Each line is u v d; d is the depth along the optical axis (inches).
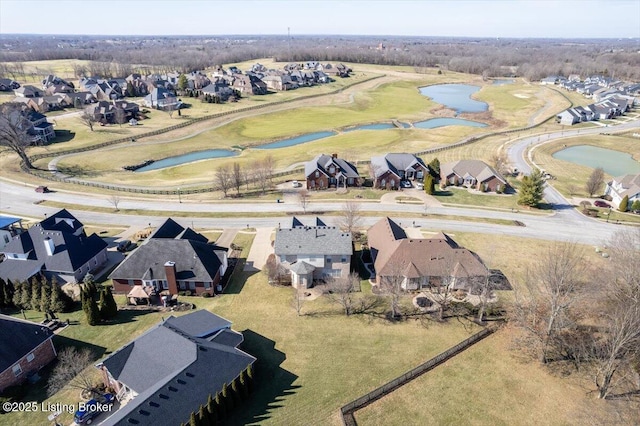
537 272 2410.2
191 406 1455.5
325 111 7258.9
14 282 2217.0
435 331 1979.6
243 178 3814.0
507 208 3415.4
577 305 2021.4
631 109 7416.3
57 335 1946.4
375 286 2338.8
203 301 2214.6
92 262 2503.7
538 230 3011.8
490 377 1704.0
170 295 2240.4
